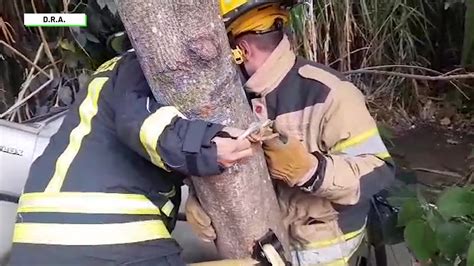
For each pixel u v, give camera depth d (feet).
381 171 6.22
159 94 5.63
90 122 6.12
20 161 7.82
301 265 6.59
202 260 7.32
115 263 5.81
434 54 15.69
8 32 13.07
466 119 15.10
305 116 6.23
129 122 5.54
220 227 6.03
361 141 6.24
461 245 7.73
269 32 6.13
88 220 5.84
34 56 13.19
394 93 15.35
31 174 6.17
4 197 7.67
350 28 14.11
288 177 5.88
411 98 15.34
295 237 6.52
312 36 12.71
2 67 13.21
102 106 6.10
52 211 5.89
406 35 14.94
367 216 7.58
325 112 6.21
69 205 5.88
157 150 5.37
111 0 11.27
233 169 5.68
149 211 6.03
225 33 5.58
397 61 15.05
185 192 7.45
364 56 14.73
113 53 12.21
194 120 5.46
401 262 8.89
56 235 5.82
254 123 5.65
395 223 8.34
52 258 5.79
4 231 7.54
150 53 5.45
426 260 7.98
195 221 6.16
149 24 5.36
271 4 6.02
